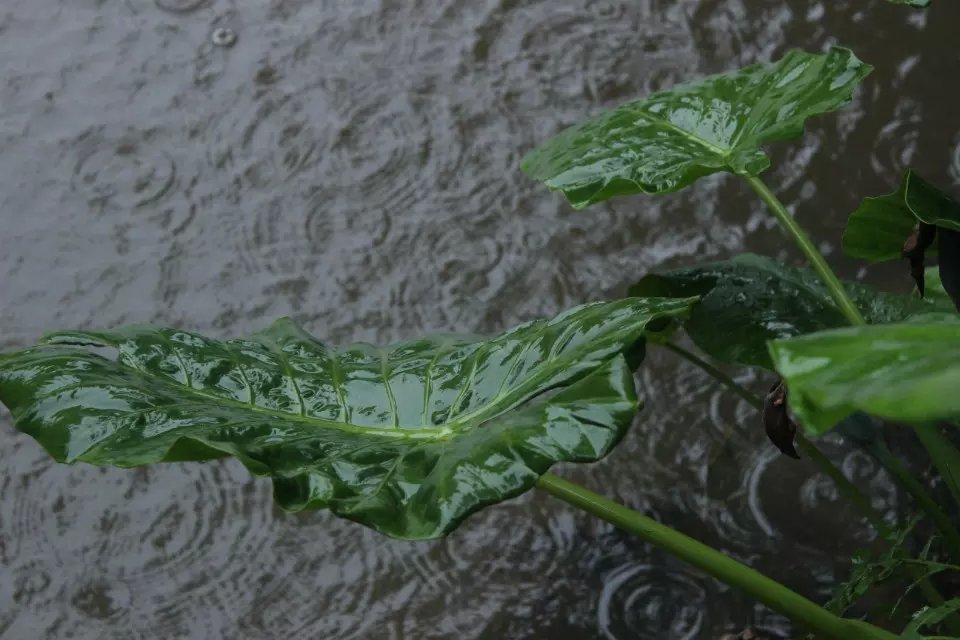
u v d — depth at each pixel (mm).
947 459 2893
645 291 3053
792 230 2936
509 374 2691
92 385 2660
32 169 3670
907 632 2656
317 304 3453
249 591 3131
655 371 3326
